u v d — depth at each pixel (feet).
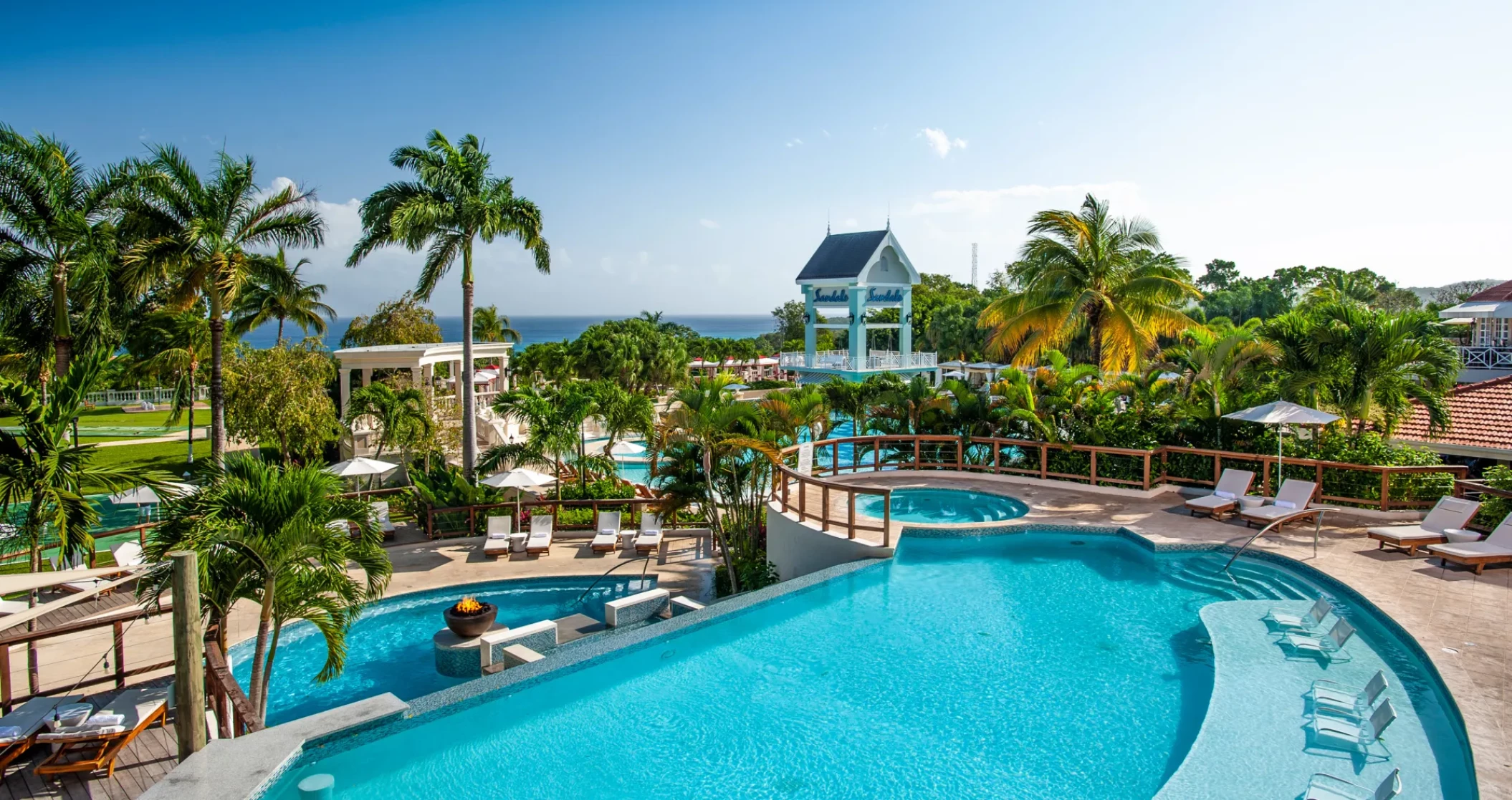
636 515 62.95
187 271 64.23
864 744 26.53
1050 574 42.68
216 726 28.78
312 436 82.79
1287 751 23.98
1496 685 26.13
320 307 158.61
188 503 28.63
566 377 173.37
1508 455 62.85
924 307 227.40
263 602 28.40
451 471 70.18
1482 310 102.32
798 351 204.13
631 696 30.14
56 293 69.82
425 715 27.04
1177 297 86.38
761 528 57.00
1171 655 32.55
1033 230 87.51
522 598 49.11
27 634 28.58
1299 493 47.62
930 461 68.54
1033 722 27.63
